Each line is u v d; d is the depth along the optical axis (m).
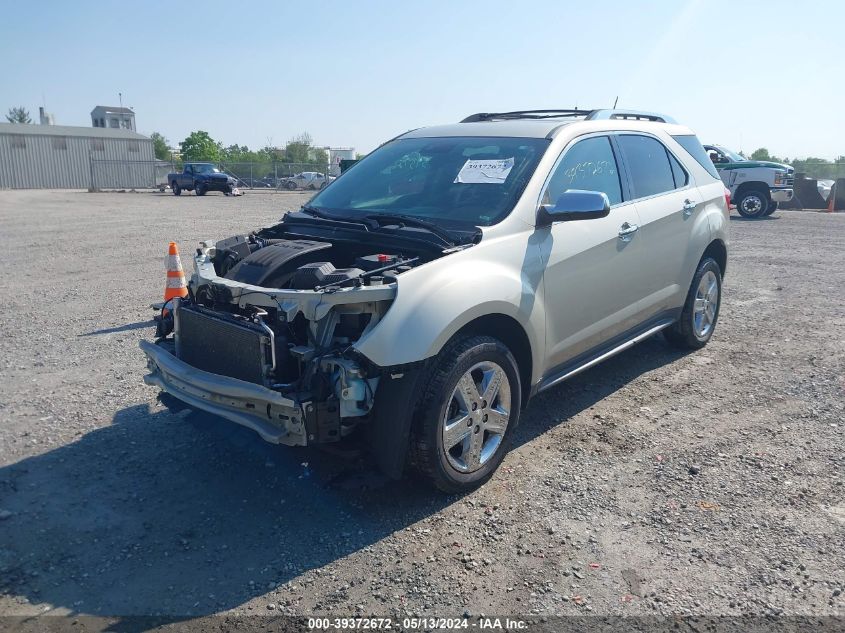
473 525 3.90
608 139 5.55
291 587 3.39
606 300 5.24
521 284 4.36
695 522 3.91
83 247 14.67
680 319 6.61
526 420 5.29
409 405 3.83
